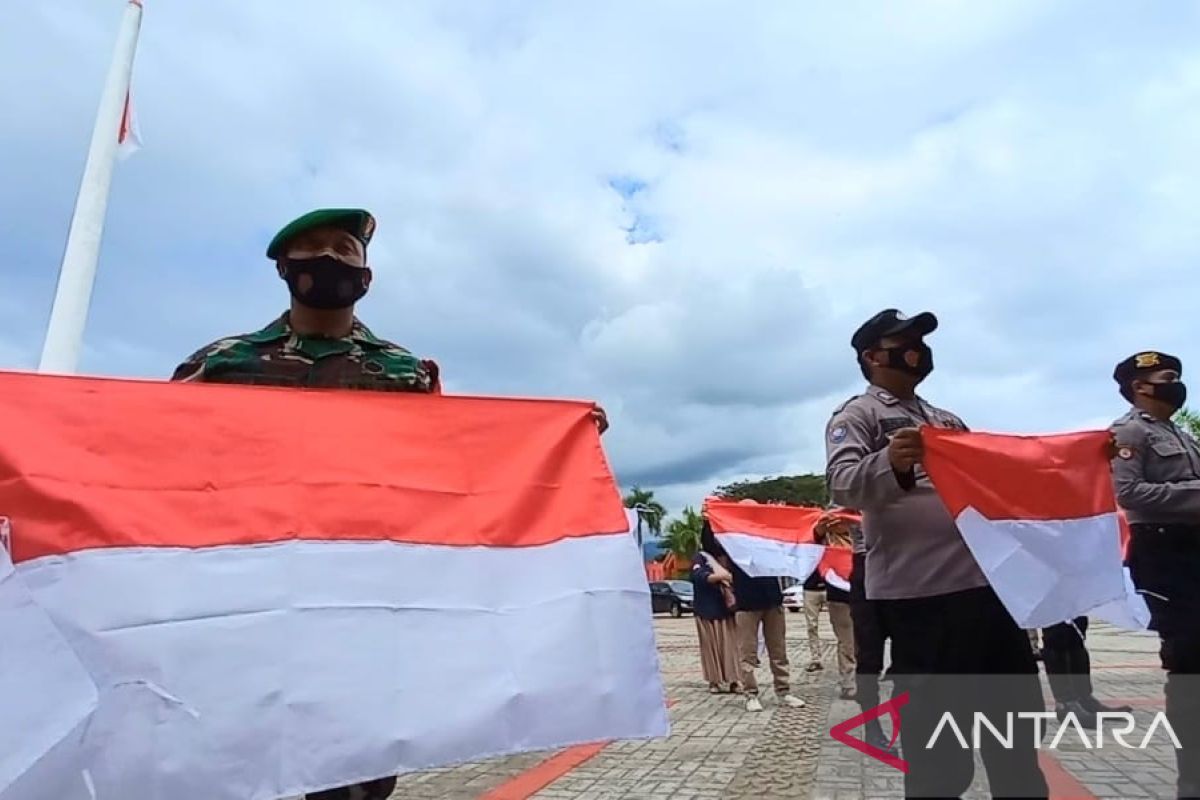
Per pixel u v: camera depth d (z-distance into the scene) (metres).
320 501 2.77
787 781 5.40
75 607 2.35
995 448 3.12
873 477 2.96
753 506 9.13
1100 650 13.58
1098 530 3.26
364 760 2.54
